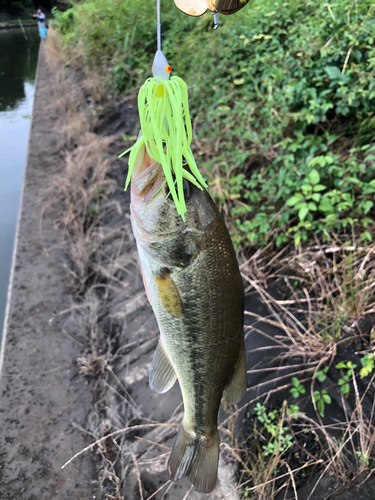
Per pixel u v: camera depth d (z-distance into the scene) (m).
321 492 0.50
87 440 0.62
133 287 0.87
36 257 0.99
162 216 0.30
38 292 0.89
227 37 1.26
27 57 4.36
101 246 1.00
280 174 0.80
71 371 0.72
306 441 0.56
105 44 1.96
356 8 0.86
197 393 0.36
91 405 0.67
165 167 0.23
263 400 0.62
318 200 0.71
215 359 0.34
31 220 1.12
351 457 0.52
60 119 1.75
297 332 0.67
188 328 0.33
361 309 0.63
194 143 1.11
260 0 1.25
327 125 0.90
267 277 0.78
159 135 0.23
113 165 1.30
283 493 0.52
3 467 0.59
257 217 0.81
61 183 1.17
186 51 1.41
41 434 0.63
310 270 0.72
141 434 0.62
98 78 1.77
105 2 2.12
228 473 0.56
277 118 0.90
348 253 0.72
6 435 0.63
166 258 0.31
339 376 0.60
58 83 2.07
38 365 0.74
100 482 0.57
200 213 0.30
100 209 1.13
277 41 1.04
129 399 0.67
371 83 0.77
